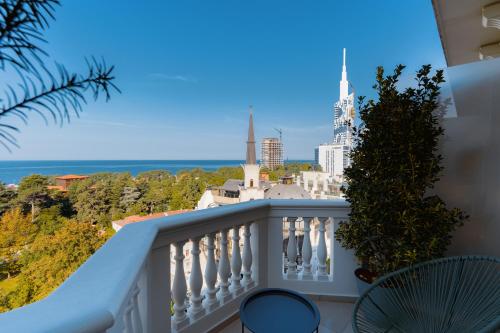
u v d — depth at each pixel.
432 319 1.58
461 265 1.70
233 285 2.16
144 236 1.26
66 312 0.62
